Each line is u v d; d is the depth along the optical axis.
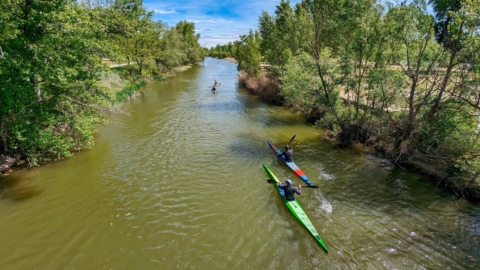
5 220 9.75
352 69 16.42
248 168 14.34
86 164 14.15
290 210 10.49
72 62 12.84
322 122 19.31
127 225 9.70
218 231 9.53
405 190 12.22
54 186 12.02
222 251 8.61
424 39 13.15
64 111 13.21
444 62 12.52
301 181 13.13
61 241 8.87
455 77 12.21
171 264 8.05
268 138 19.00
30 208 10.47
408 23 13.31
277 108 27.69
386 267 8.00
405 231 9.55
